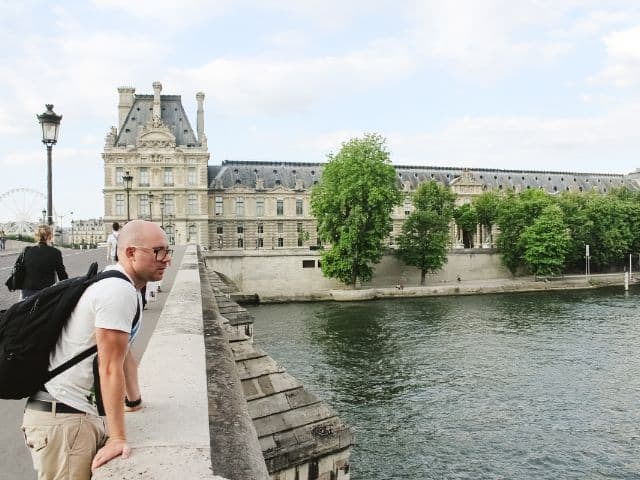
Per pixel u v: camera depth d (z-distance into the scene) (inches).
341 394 1339.8
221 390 267.4
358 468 967.6
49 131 1018.7
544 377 1455.5
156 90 4264.3
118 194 4237.2
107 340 165.2
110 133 4229.8
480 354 1704.0
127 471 150.8
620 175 6407.5
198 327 374.3
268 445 444.1
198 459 158.4
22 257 497.0
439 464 980.6
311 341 1945.1
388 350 1772.9
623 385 1387.8
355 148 3137.3
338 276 3186.5
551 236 3700.8
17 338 167.5
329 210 3196.4
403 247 3511.3
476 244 5324.8
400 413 1210.0
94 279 175.9
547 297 3137.3
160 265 193.9
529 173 5871.1
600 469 959.6
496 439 1078.4
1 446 271.4
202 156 4308.6
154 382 232.8
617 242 4183.1
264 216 4702.3
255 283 3299.7
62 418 172.2
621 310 2566.4
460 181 5324.8
